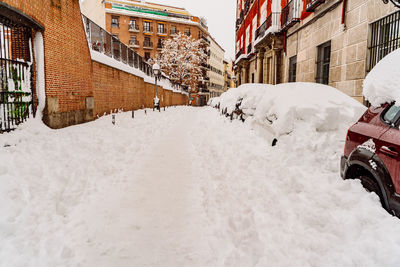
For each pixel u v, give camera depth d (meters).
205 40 67.50
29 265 2.56
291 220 3.02
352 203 2.80
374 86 2.98
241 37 31.67
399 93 2.60
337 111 5.27
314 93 6.00
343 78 9.52
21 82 7.38
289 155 4.71
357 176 3.18
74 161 5.67
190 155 7.18
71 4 10.20
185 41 57.47
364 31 8.28
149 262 2.69
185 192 4.52
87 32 12.62
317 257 2.38
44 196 3.98
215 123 12.42
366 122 3.07
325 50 11.57
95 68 13.02
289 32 15.18
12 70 7.06
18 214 3.39
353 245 2.37
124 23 54.53
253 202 3.72
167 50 55.81
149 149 7.85
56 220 3.44
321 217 2.86
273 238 2.86
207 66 72.12
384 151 2.50
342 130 5.06
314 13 11.81
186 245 2.99
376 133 2.76
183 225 3.42
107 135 8.91
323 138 4.80
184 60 57.12
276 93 6.88
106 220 3.53
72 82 10.28
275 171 4.39
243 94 11.23
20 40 7.62
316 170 4.02
